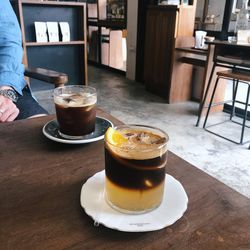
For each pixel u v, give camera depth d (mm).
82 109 718
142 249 413
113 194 486
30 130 816
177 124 2734
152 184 471
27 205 504
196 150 2205
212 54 2662
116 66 5266
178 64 3254
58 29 2867
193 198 533
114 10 4758
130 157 455
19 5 2484
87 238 431
